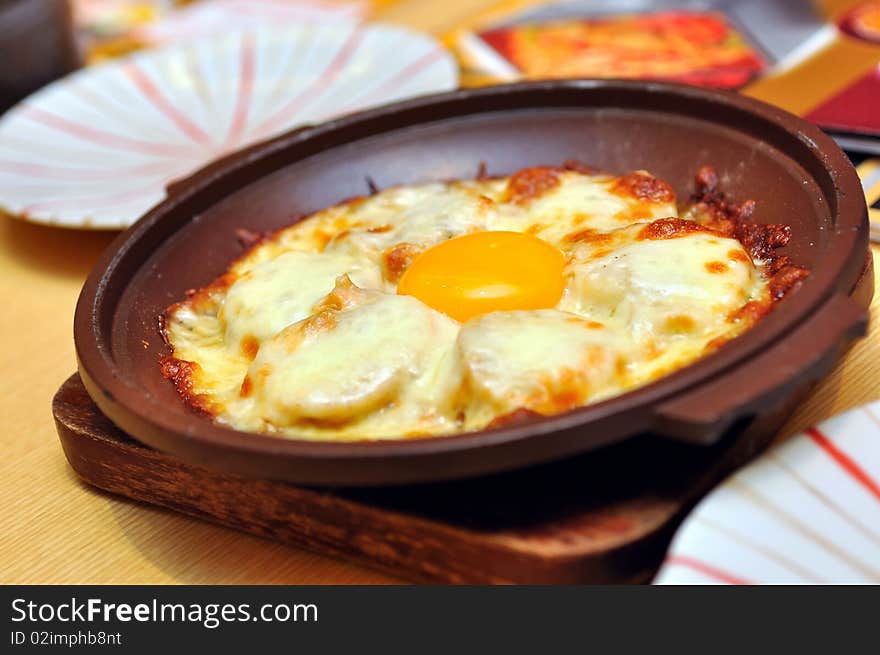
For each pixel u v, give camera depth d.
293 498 0.27
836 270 0.25
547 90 0.35
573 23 0.49
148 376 0.29
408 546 0.26
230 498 0.28
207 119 0.46
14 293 0.39
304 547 0.28
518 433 0.23
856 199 0.27
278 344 0.28
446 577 0.26
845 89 0.38
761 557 0.23
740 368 0.23
